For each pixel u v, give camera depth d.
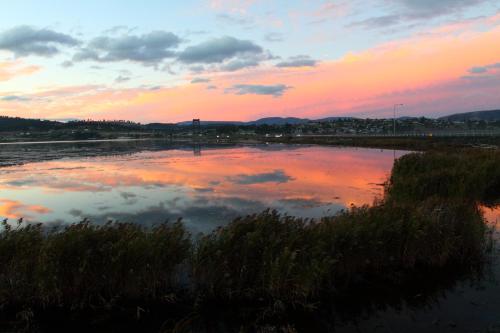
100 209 20.16
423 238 10.05
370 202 20.52
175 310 8.40
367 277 9.70
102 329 7.77
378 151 67.62
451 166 26.27
